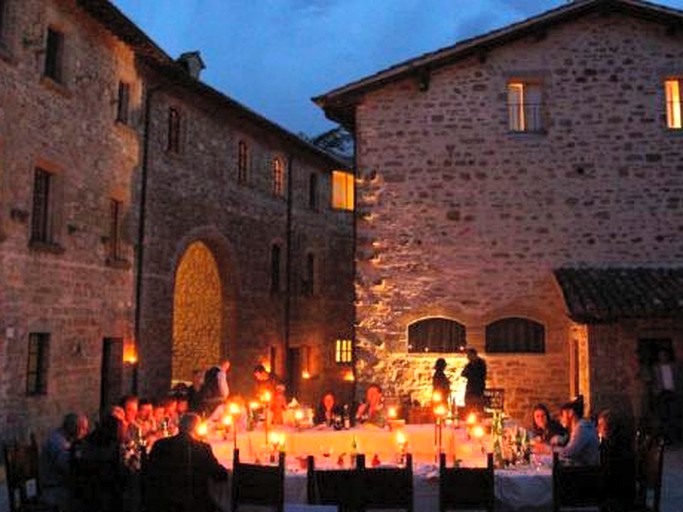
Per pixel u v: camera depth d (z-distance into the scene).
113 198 16.92
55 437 8.31
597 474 7.08
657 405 13.52
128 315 17.56
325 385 28.89
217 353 23.25
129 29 16.16
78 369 15.16
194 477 7.01
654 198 15.41
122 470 7.64
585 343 13.87
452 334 15.50
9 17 12.75
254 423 10.65
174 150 19.94
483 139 15.71
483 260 15.52
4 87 12.52
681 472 11.51
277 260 25.95
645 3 15.25
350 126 17.91
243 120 23.09
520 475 7.84
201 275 23.66
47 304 14.01
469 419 10.46
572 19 15.70
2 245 12.55
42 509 7.64
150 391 18.50
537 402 15.10
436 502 8.21
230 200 22.62
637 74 15.63
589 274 15.00
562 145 15.62
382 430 10.09
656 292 13.93
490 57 15.82
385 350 15.47
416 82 15.87
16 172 12.94
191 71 22.34
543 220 15.52
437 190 15.70
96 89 16.03
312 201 28.50
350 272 30.81
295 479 8.02
